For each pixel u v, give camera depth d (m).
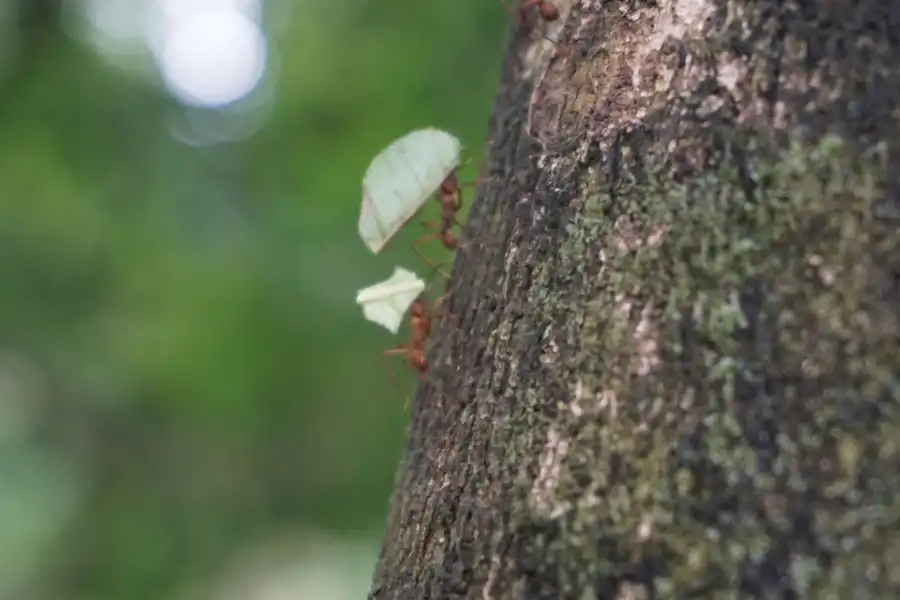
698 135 0.36
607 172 0.36
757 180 0.36
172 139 0.94
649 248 0.36
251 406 0.88
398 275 0.41
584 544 0.36
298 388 0.89
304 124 0.91
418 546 0.37
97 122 0.91
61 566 0.84
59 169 0.85
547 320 0.36
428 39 0.86
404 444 0.39
